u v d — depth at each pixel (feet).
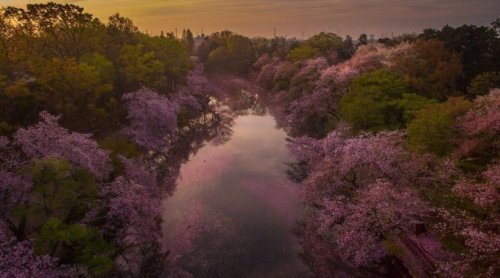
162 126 146.20
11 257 54.54
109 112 145.28
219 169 130.52
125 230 81.41
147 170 110.42
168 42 207.51
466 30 137.59
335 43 253.44
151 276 74.90
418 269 66.90
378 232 72.54
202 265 78.64
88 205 75.87
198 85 227.81
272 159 139.03
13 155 72.33
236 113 220.84
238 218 97.04
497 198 54.75
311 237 87.56
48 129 79.51
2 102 102.73
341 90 149.59
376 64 147.95
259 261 79.77
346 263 77.41
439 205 70.64
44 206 68.28
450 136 81.35
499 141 70.95
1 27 138.31
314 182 89.76
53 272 57.77
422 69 125.29
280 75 226.17
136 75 155.84
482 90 108.06
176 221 96.37
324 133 156.66
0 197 66.08
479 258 51.96
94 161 80.79
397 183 75.10
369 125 114.11
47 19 147.84
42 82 108.68
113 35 186.60
